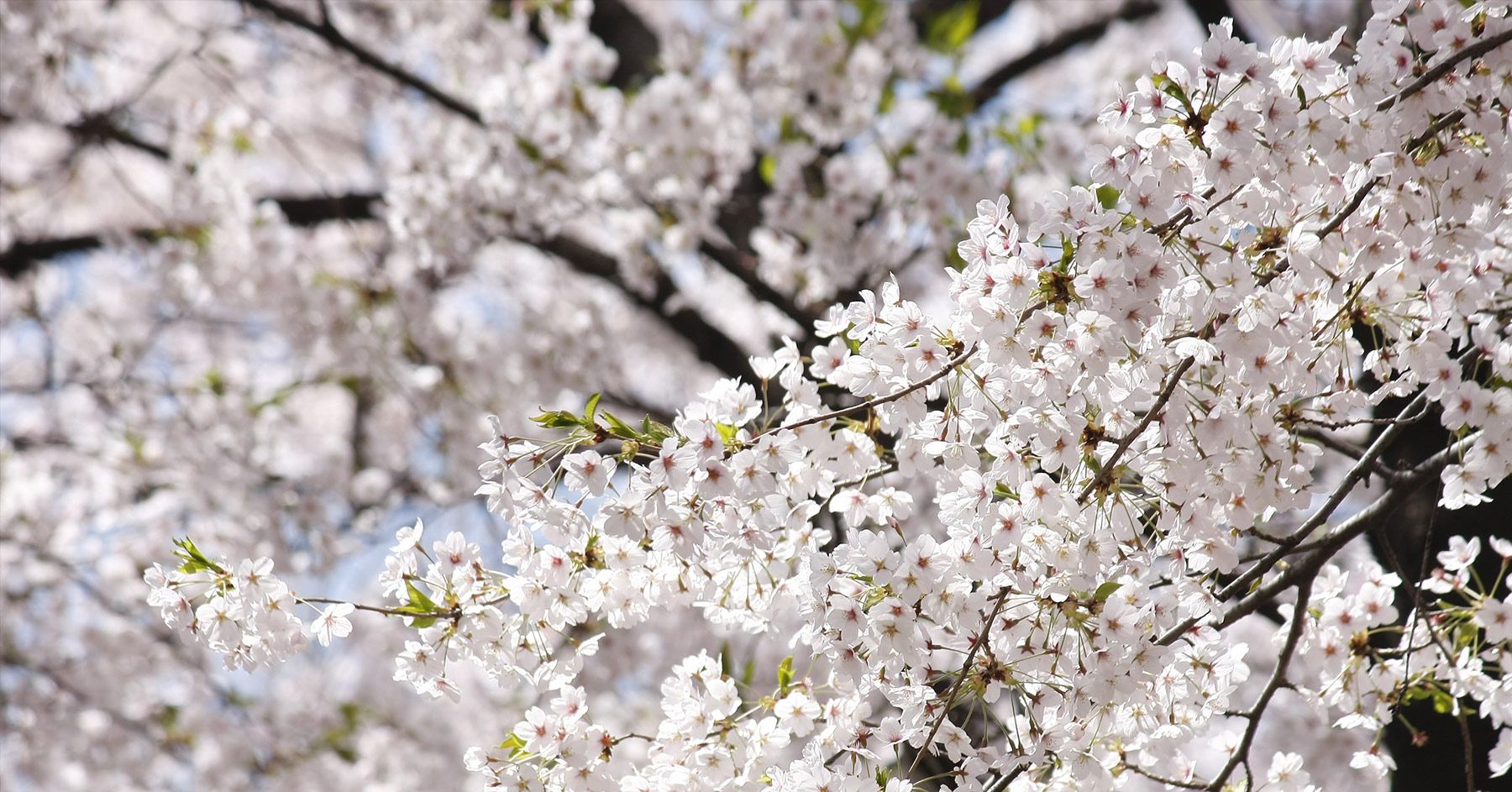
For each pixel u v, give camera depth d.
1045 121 5.90
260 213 7.41
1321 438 3.46
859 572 2.54
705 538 2.58
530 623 2.77
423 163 6.92
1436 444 4.23
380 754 8.86
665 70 6.48
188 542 2.73
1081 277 2.28
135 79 8.56
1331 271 2.62
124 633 8.44
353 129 10.51
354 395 8.46
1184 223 2.40
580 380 7.47
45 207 9.85
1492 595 3.01
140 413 8.16
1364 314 2.64
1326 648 3.16
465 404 7.44
